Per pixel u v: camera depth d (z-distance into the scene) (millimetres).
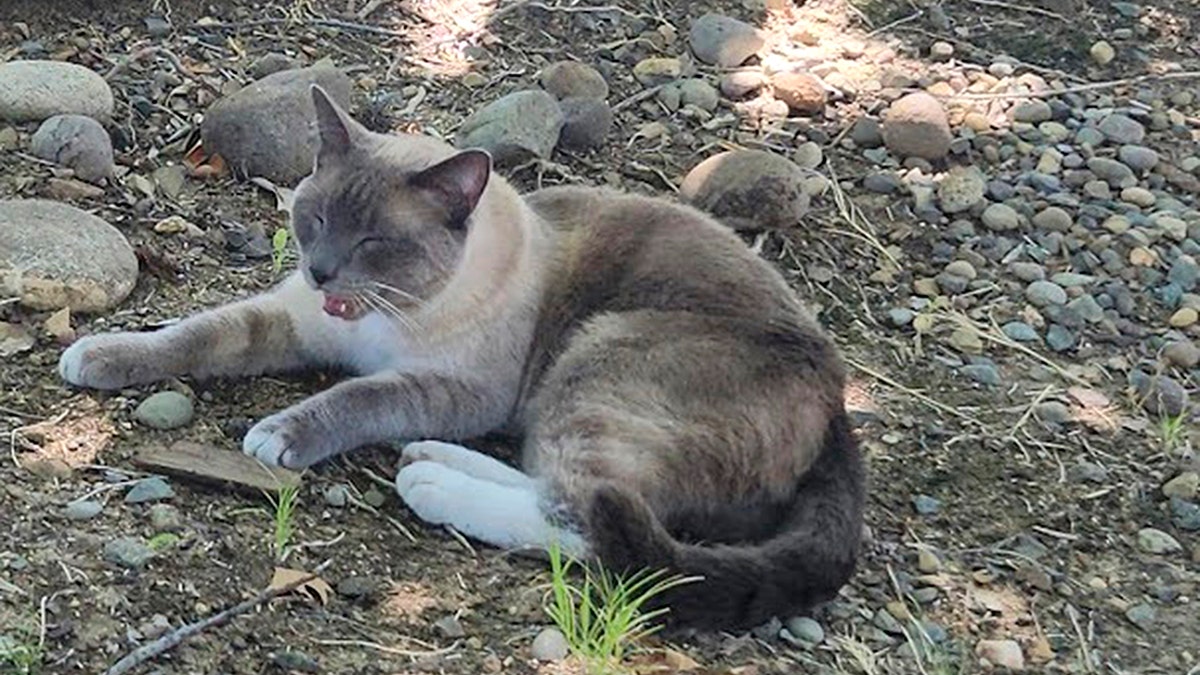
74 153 2420
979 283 2518
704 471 2078
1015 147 2715
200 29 2689
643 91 2717
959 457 2287
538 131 2559
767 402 2104
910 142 2670
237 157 2471
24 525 2002
